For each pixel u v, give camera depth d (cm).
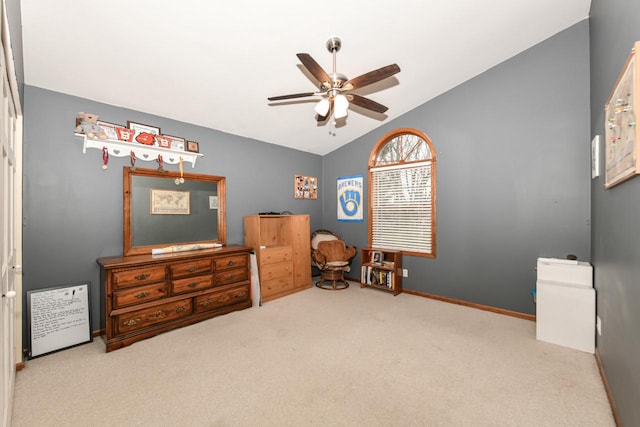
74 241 261
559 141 286
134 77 252
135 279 253
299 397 178
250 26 213
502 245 322
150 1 182
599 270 221
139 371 207
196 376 200
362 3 209
